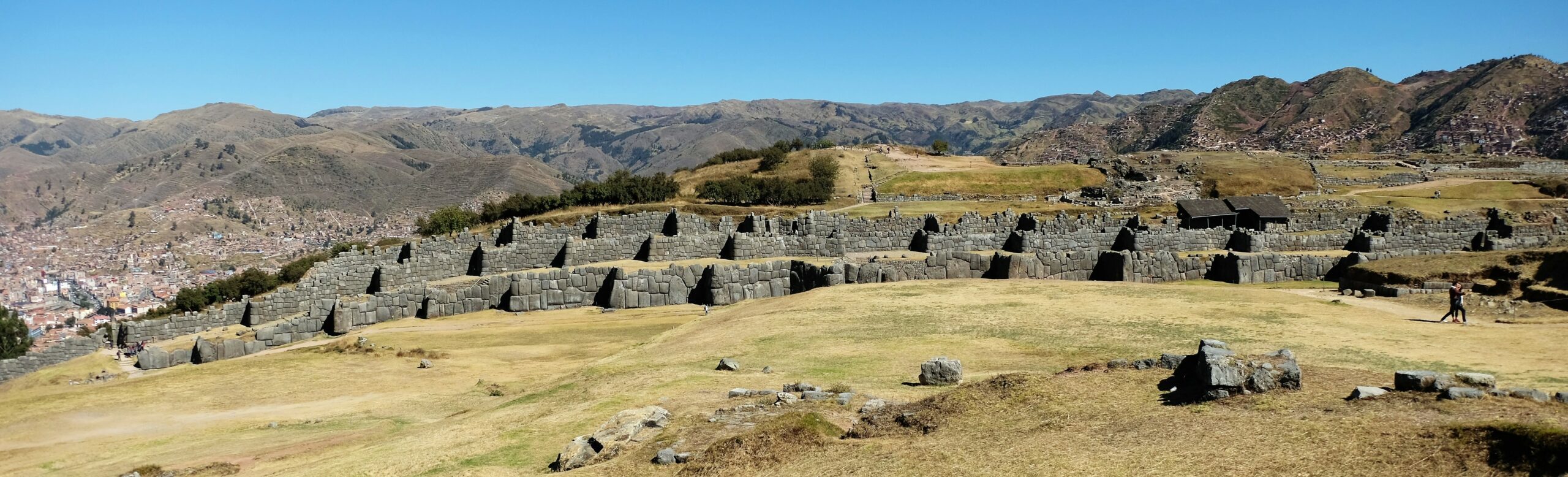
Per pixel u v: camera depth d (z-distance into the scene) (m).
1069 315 39.28
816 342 36.53
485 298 63.84
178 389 39.72
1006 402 22.16
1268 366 20.73
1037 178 178.25
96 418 35.50
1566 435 14.11
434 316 62.09
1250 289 47.19
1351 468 15.16
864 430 22.03
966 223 79.88
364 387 39.38
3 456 30.09
